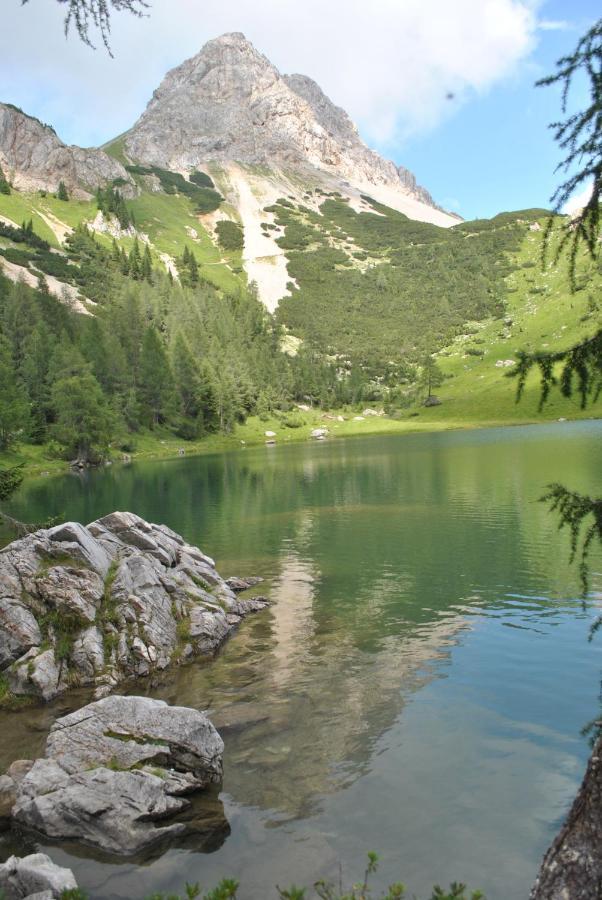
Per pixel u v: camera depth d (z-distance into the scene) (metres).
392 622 22.39
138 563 23.48
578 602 23.28
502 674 17.03
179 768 12.44
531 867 9.50
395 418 185.62
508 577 27.25
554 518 39.44
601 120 7.07
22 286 149.88
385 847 10.20
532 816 10.76
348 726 14.55
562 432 115.44
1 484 24.42
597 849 5.88
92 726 13.11
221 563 33.44
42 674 18.28
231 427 163.25
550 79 7.41
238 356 193.38
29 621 20.00
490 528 38.00
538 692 15.75
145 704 13.55
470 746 13.25
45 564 21.80
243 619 24.14
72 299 184.50
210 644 21.25
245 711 15.80
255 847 10.41
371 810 11.20
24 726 16.34
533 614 22.19
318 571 30.62
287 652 20.17
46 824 11.07
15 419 99.38
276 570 31.33
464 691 16.08
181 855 10.34
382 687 16.69
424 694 16.05
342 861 9.90
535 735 13.56
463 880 9.31
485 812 10.95
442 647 19.48
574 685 16.06
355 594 26.33
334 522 43.53
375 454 98.06
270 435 164.75
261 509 50.94
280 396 189.75
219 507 52.75
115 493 64.31
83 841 10.81
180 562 27.28
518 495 48.81
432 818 10.88
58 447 109.62
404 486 59.12
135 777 11.70
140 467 100.00
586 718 14.22
